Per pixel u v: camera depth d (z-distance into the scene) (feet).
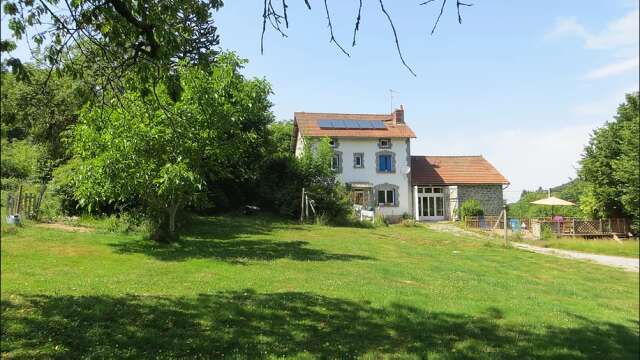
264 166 112.37
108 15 21.33
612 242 93.25
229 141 57.57
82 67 24.00
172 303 29.81
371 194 137.28
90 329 24.25
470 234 99.40
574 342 29.07
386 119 150.82
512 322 32.14
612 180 125.70
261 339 24.73
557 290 45.93
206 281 36.83
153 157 50.39
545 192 166.81
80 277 36.17
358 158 138.10
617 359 27.12
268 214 107.24
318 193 104.99
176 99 51.93
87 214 71.00
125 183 49.98
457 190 140.87
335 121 143.84
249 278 38.83
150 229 60.64
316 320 28.58
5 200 75.61
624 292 48.32
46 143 86.02
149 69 24.36
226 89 54.54
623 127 126.72
